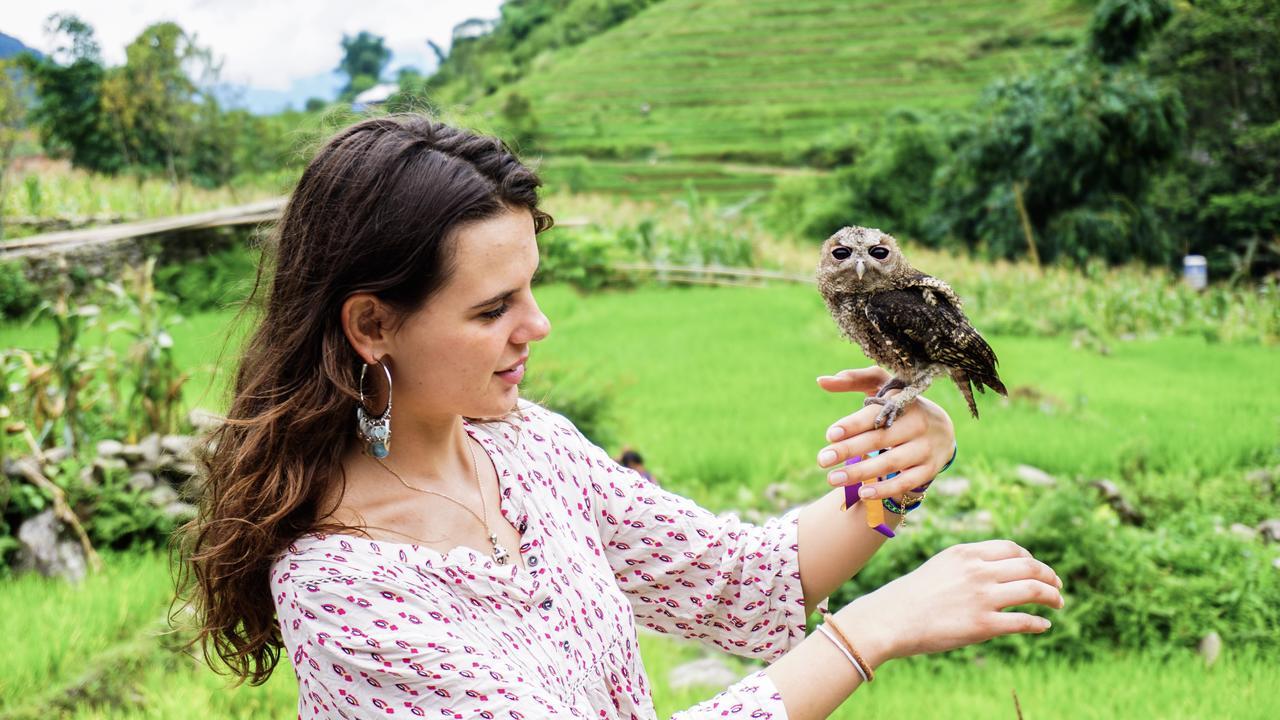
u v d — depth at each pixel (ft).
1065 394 37.24
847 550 5.55
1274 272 74.64
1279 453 30.30
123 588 19.54
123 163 92.43
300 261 4.54
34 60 93.25
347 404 4.64
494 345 4.50
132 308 25.54
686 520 5.64
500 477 5.11
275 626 5.03
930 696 17.60
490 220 4.42
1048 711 16.80
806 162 142.51
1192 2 85.20
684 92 169.89
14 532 21.29
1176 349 47.39
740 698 4.47
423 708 4.32
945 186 84.02
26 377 24.58
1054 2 161.79
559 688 4.67
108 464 22.84
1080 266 70.64
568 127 164.66
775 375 41.29
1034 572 4.73
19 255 52.16
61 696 15.94
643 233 69.77
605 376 40.09
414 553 4.61
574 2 214.69
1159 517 26.08
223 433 4.86
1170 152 74.79
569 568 5.02
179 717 15.20
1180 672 18.31
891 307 5.60
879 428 5.22
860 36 172.76
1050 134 74.49
